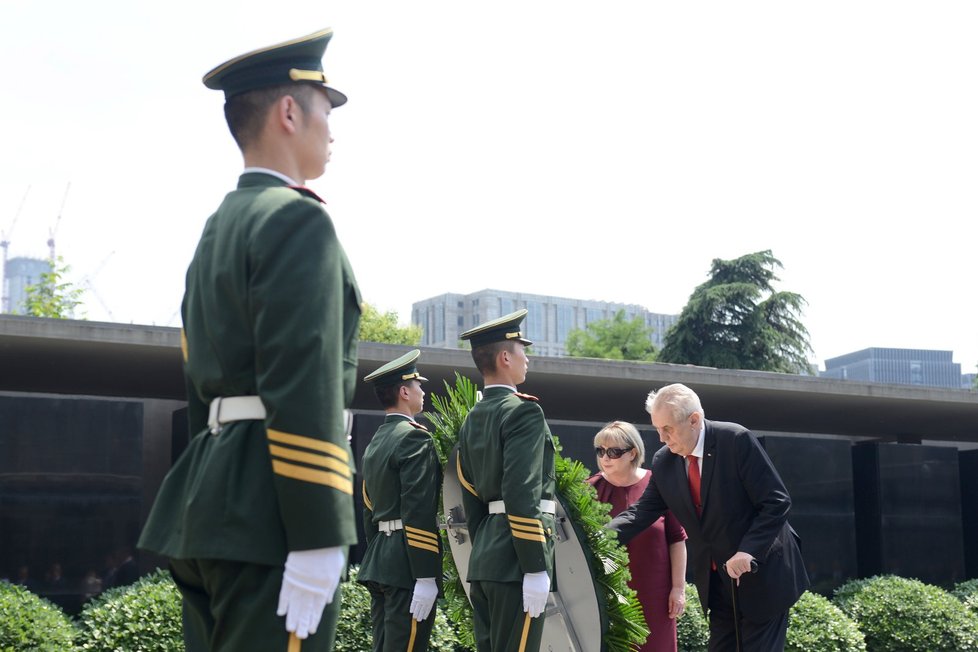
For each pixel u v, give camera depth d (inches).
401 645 261.7
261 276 97.5
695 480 215.3
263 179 108.3
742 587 208.1
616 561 207.9
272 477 98.3
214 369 101.7
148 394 526.6
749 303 1494.8
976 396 544.7
